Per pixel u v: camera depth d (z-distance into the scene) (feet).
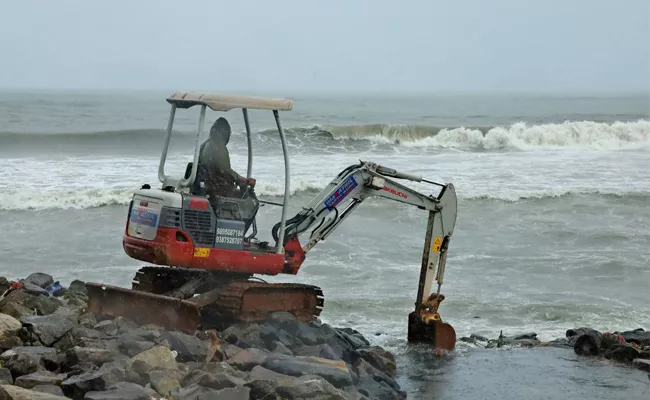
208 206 33.63
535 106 381.40
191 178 33.63
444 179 95.30
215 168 34.45
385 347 40.81
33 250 60.39
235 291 33.71
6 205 75.87
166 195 33.01
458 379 36.11
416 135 138.10
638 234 69.82
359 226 70.18
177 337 29.55
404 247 63.87
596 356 40.60
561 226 72.59
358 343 39.19
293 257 37.29
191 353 29.12
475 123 220.02
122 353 28.78
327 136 130.21
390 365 36.32
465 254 62.49
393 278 54.80
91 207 77.20
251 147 37.06
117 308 34.22
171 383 25.88
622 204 82.64
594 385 35.88
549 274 57.31
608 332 43.27
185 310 32.17
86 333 31.14
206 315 34.53
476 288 53.36
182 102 34.45
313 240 38.32
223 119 35.17
